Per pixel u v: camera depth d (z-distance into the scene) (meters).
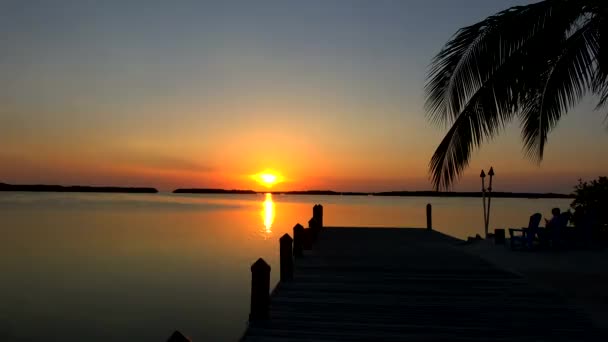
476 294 7.92
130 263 19.47
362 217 51.97
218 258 20.83
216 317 11.80
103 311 12.30
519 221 45.72
